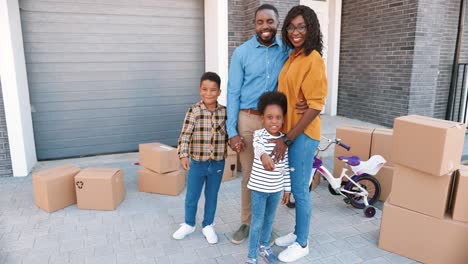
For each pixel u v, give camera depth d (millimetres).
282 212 3221
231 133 2428
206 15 5020
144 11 4797
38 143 4637
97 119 4859
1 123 3988
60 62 4535
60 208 3232
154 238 2754
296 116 2225
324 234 2832
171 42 5020
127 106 4973
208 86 2463
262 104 2178
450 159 2262
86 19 4547
